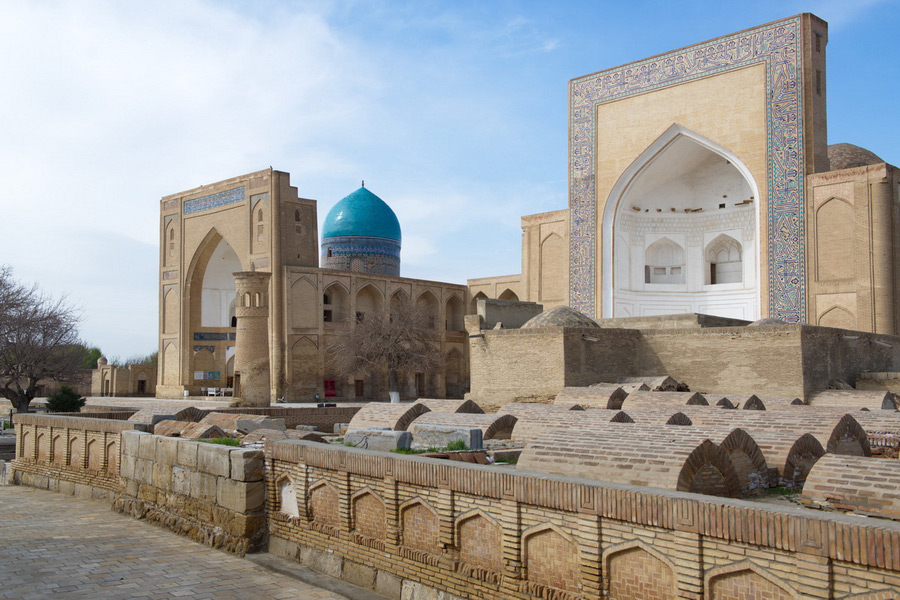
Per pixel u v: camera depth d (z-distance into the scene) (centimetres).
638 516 319
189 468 659
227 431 808
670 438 421
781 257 1698
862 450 562
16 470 1058
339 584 482
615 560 333
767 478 448
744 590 288
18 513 771
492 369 1295
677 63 1870
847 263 1619
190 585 484
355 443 617
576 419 659
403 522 450
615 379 1239
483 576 390
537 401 1227
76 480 907
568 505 347
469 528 405
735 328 1186
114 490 820
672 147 1914
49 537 641
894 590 244
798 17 1681
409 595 435
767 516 278
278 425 843
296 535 542
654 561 318
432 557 421
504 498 379
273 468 572
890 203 1590
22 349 1978
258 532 575
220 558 562
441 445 603
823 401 1050
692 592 299
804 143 1670
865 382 1266
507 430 691
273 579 500
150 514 718
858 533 253
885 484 332
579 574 346
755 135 1739
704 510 296
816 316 1656
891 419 635
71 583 487
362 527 483
